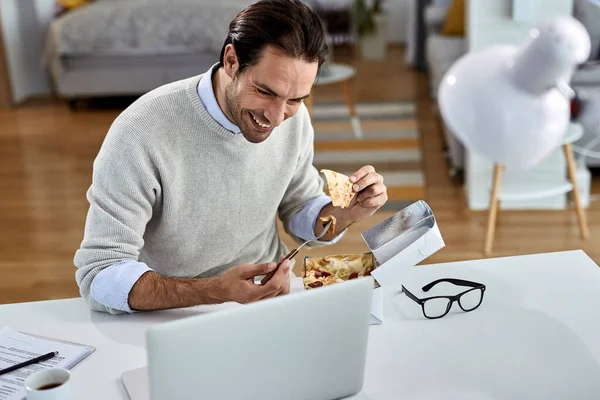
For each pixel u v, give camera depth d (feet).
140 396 3.88
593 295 4.84
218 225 5.27
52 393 3.37
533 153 3.28
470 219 11.39
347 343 3.70
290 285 5.07
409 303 4.83
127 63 18.54
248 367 3.49
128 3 18.71
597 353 4.22
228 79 4.69
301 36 4.15
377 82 20.59
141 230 4.93
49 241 11.17
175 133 4.90
